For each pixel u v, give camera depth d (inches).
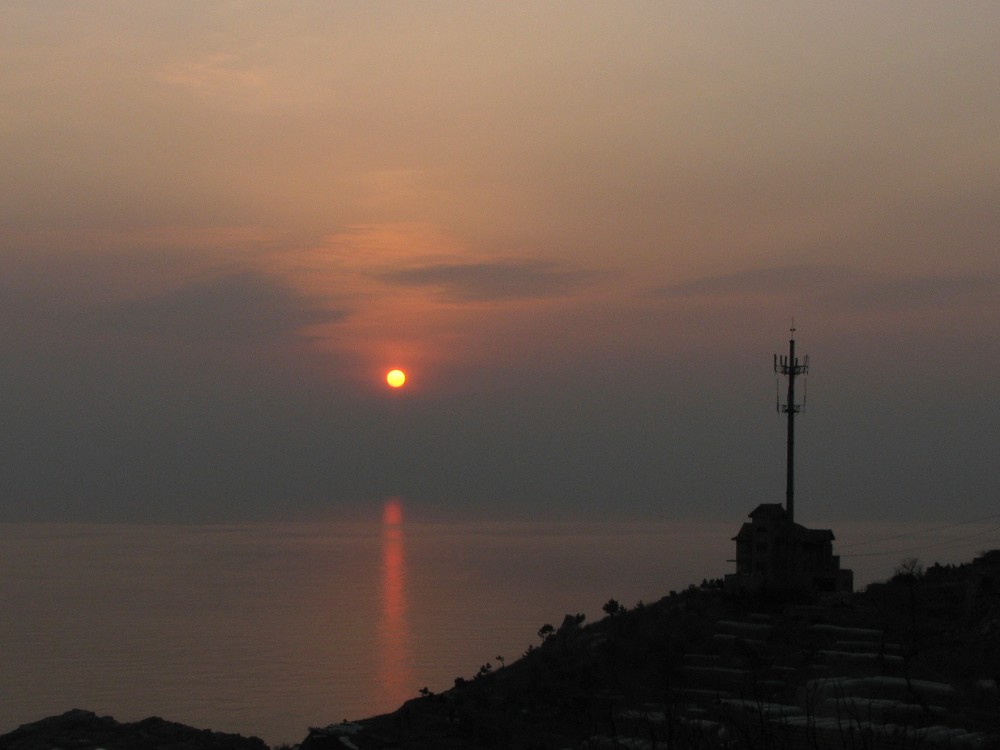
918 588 3634.4
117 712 6673.2
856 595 3708.2
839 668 2878.9
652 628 3553.2
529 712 3070.9
